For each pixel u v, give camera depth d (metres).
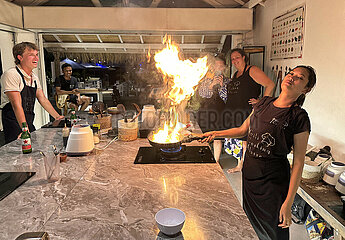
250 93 3.26
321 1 2.59
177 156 1.88
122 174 1.58
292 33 3.22
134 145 2.21
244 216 1.13
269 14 3.96
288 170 1.71
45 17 4.39
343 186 1.85
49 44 6.54
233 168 3.89
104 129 2.73
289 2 3.29
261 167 1.70
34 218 1.11
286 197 1.60
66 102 5.13
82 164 1.75
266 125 1.67
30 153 1.98
